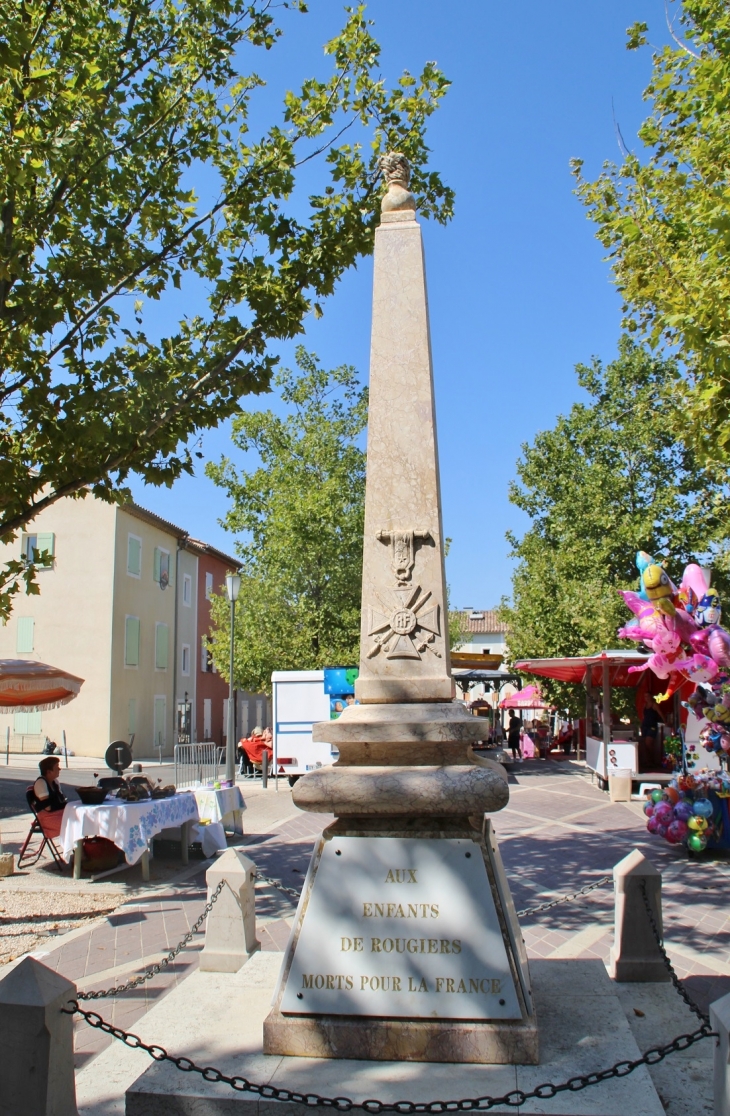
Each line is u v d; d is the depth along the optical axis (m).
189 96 8.15
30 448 7.87
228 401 8.09
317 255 8.09
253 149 8.27
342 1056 3.58
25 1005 3.28
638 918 5.54
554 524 24.73
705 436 7.99
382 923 3.71
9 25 6.22
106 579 29.89
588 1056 3.53
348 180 8.16
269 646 24.56
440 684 4.18
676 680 8.60
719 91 7.88
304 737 20.19
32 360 7.21
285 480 25.58
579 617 22.16
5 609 7.54
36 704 12.13
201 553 39.84
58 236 7.42
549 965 4.79
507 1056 3.48
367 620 4.34
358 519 25.17
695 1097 3.90
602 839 11.68
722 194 7.37
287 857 10.52
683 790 10.44
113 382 7.31
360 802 3.74
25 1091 3.24
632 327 9.91
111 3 7.86
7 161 6.30
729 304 6.89
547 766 24.59
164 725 34.91
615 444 23.42
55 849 10.69
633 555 23.02
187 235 8.00
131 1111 3.33
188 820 10.66
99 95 7.04
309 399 25.81
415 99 8.27
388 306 4.66
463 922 3.66
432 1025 3.56
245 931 5.81
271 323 8.02
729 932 6.91
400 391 4.56
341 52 8.12
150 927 7.48
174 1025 4.02
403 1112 3.05
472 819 3.88
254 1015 4.14
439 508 4.45
